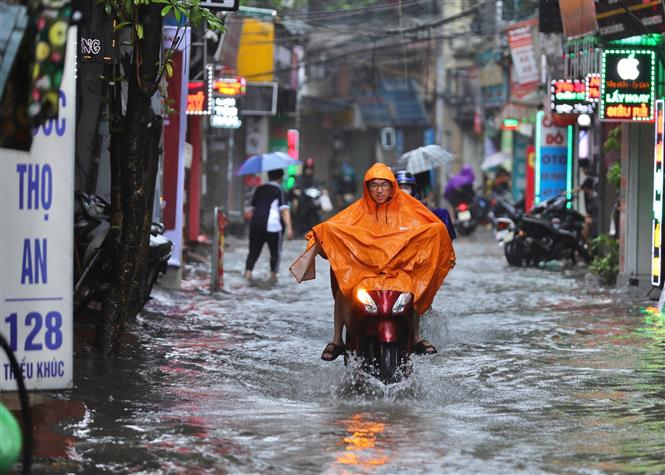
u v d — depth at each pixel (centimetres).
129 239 2064
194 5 2002
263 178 7138
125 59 2094
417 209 1788
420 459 1343
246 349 2244
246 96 6450
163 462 1325
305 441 1433
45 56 1097
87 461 1321
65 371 1455
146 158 2078
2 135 1105
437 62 10306
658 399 1722
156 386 1819
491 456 1360
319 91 10481
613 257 3694
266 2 6606
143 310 2778
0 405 1105
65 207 1449
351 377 1772
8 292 1429
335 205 9712
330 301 3198
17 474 1249
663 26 2833
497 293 3462
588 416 1598
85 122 2678
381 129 11012
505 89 8706
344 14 6175
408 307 1709
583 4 3328
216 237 3338
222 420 1560
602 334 2467
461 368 2023
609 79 3088
